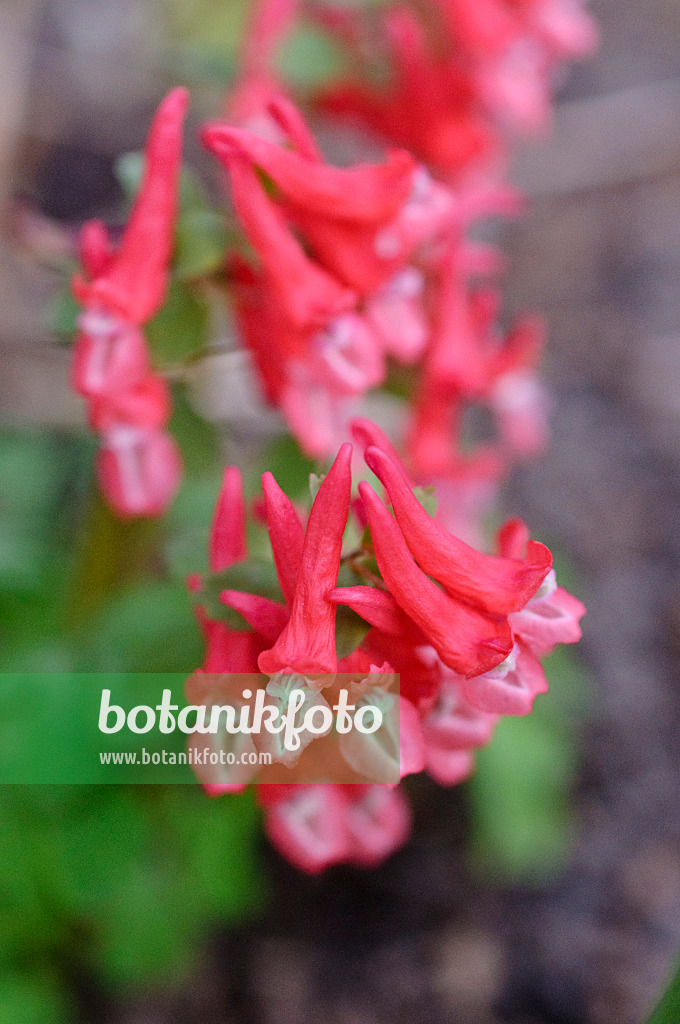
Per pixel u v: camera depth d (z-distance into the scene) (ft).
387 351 0.60
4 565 0.65
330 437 0.56
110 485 0.58
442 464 0.63
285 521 0.48
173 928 0.64
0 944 0.62
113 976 0.64
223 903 0.64
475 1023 0.68
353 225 0.53
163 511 0.62
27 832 0.62
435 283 0.60
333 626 0.47
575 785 0.73
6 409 0.76
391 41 0.67
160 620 0.61
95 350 0.55
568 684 0.71
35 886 0.62
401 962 0.69
